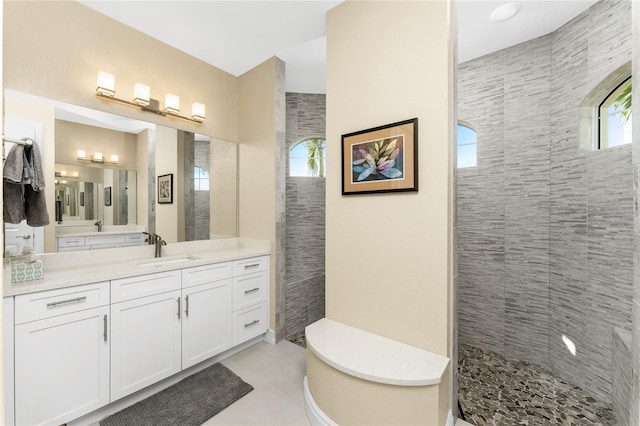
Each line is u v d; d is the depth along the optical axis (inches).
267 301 113.8
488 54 107.9
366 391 62.6
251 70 120.4
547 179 96.3
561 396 83.6
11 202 72.4
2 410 22.4
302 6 85.6
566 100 91.0
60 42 79.5
